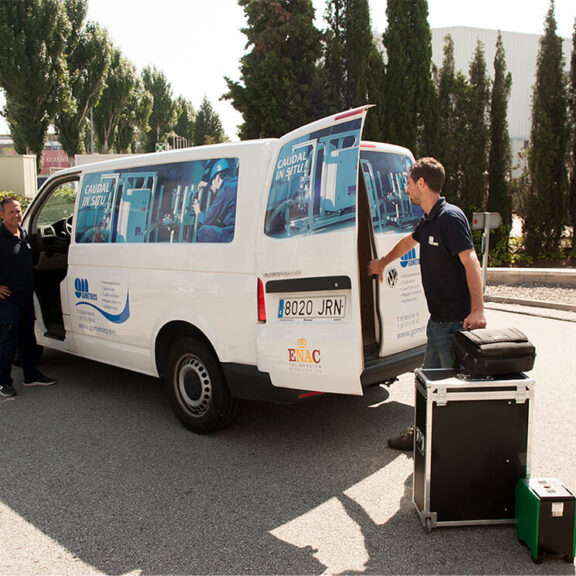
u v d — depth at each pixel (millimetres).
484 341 2824
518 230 18344
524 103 37844
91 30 41250
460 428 2857
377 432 4305
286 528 3033
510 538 2895
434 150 14023
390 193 4281
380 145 4344
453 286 3330
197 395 4262
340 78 15594
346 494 3389
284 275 3531
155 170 4531
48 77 33688
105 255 4859
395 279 4031
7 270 5125
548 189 13422
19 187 26109
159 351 4531
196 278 4062
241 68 16500
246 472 3686
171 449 4047
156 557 2795
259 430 4371
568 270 11070
